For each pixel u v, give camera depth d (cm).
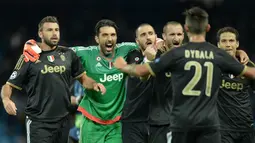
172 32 3020
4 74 6912
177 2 7900
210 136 2497
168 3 7912
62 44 7425
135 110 3134
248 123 3134
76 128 3875
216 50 2520
